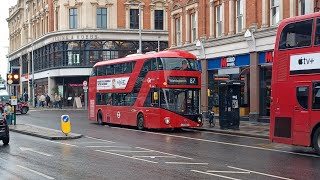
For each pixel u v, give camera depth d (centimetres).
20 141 2088
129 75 2908
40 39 6800
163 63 2589
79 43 6088
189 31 3784
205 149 1773
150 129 2805
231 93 2639
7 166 1333
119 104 3017
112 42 6091
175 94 2592
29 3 7769
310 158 1524
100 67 3303
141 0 6188
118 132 2600
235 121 2636
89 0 6025
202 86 3550
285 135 1705
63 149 1769
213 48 3431
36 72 7238
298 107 1659
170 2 4056
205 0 3534
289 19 1723
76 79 6353
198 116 2636
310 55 1620
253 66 2983
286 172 1230
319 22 1595
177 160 1462
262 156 1572
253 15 2975
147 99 2697
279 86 1736
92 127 3005
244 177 1151
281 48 1736
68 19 6141
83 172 1227
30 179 1123
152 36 6188
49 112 5059
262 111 2984
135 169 1277
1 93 4525
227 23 3288
